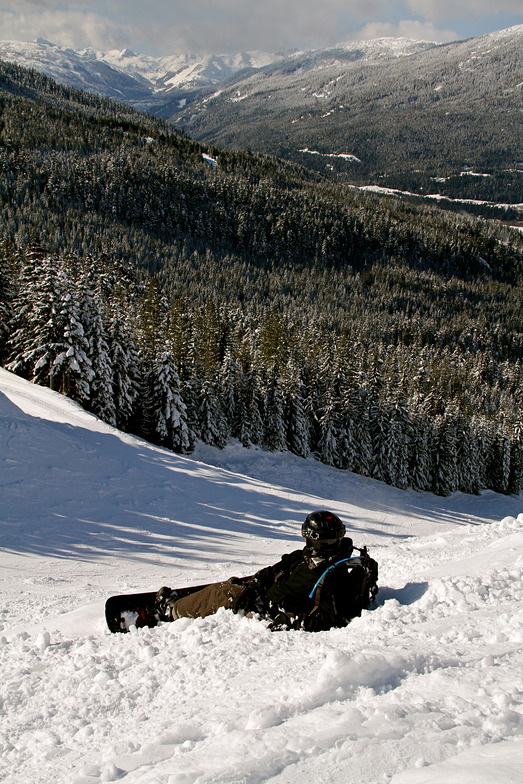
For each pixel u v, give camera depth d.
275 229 186.00
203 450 43.56
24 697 2.71
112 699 2.46
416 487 52.84
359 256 196.62
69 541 14.61
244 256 173.38
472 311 162.50
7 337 40.66
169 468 25.12
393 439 49.41
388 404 49.94
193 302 87.75
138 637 3.29
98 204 163.25
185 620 3.34
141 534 16.52
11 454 21.25
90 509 18.22
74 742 2.12
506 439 60.59
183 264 134.00
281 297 130.75
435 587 3.27
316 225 193.75
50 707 2.52
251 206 193.00
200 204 186.38
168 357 38.09
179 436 38.56
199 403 44.41
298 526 21.59
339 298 147.25
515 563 3.62
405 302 154.50
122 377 36.31
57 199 151.75
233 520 20.52
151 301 52.47
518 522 5.87
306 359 52.72
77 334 32.56
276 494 26.30
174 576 10.12
